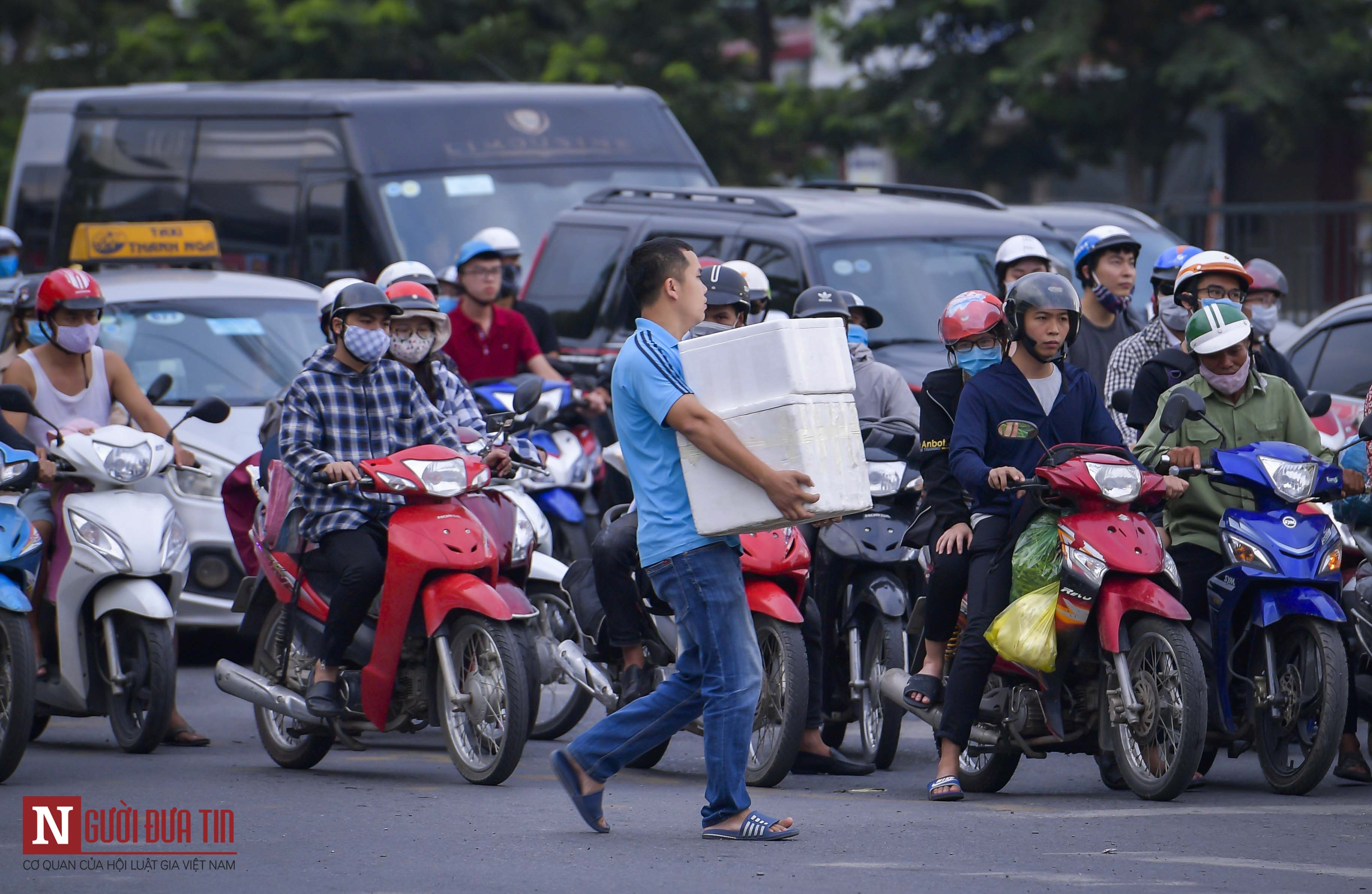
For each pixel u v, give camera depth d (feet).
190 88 169.68
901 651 75.61
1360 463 75.36
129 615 79.87
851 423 56.49
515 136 155.84
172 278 118.73
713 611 57.72
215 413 79.20
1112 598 65.72
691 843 59.67
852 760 78.69
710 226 120.47
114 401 85.87
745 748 59.41
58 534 79.46
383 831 61.87
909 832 61.67
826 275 112.06
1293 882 53.93
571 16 262.47
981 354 68.90
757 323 85.20
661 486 57.67
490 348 109.50
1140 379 76.64
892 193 134.72
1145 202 262.67
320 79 246.06
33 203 175.63
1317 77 229.86
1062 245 120.47
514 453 76.89
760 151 252.83
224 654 116.26
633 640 75.15
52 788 71.05
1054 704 67.36
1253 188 260.01
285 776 75.10
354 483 70.23
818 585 78.23
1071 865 56.24
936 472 69.77
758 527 56.03
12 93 285.02
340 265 151.43
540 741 86.69
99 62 283.18
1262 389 72.95
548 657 79.71
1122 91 238.27
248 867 56.44
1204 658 70.90
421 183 151.43
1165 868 55.72
